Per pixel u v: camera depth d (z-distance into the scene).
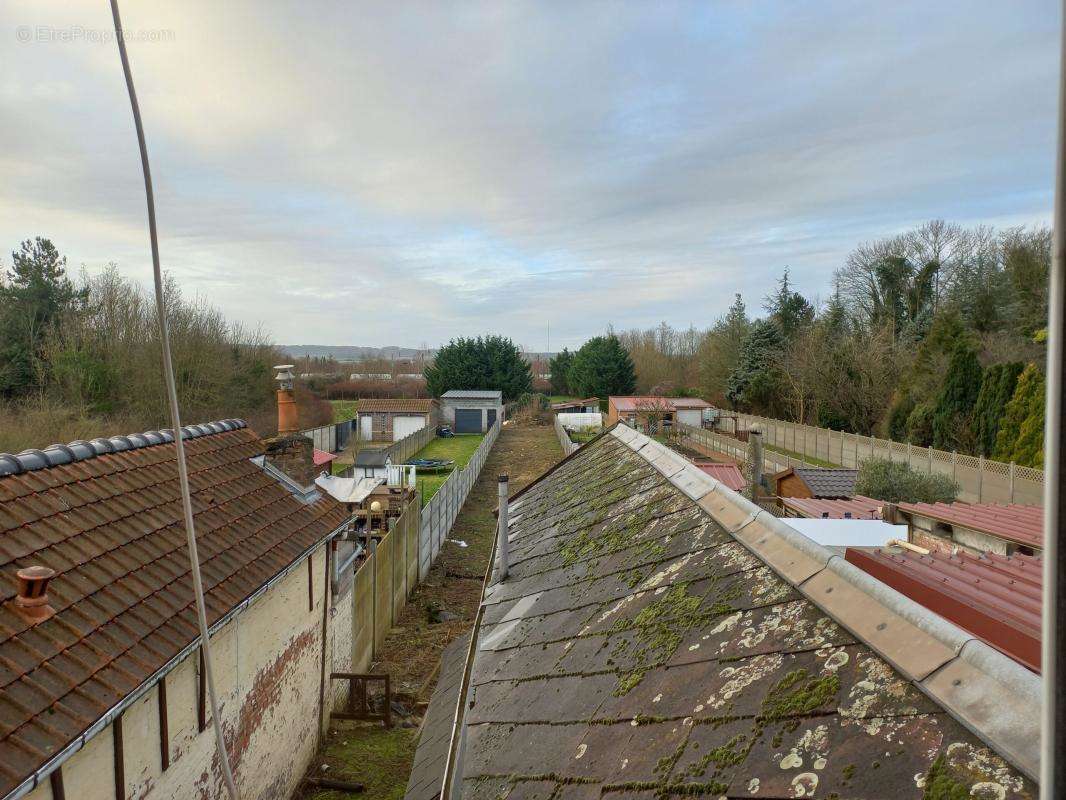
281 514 9.92
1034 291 31.59
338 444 49.28
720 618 3.90
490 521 26.25
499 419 57.72
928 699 2.41
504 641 5.99
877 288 45.53
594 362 69.94
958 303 36.72
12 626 5.25
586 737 3.62
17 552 5.89
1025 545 10.51
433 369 68.81
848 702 2.62
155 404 32.25
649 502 7.07
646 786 2.87
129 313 33.53
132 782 6.05
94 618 5.88
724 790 2.55
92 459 7.89
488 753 4.17
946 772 2.05
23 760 4.46
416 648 14.63
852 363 42.19
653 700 3.53
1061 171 1.09
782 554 4.13
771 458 36.38
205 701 7.26
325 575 10.98
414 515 18.20
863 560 6.05
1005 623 4.07
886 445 31.05
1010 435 25.19
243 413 38.62
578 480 10.51
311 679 10.45
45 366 31.56
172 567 7.18
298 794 9.70
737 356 57.50
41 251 35.69
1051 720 1.11
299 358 78.56
